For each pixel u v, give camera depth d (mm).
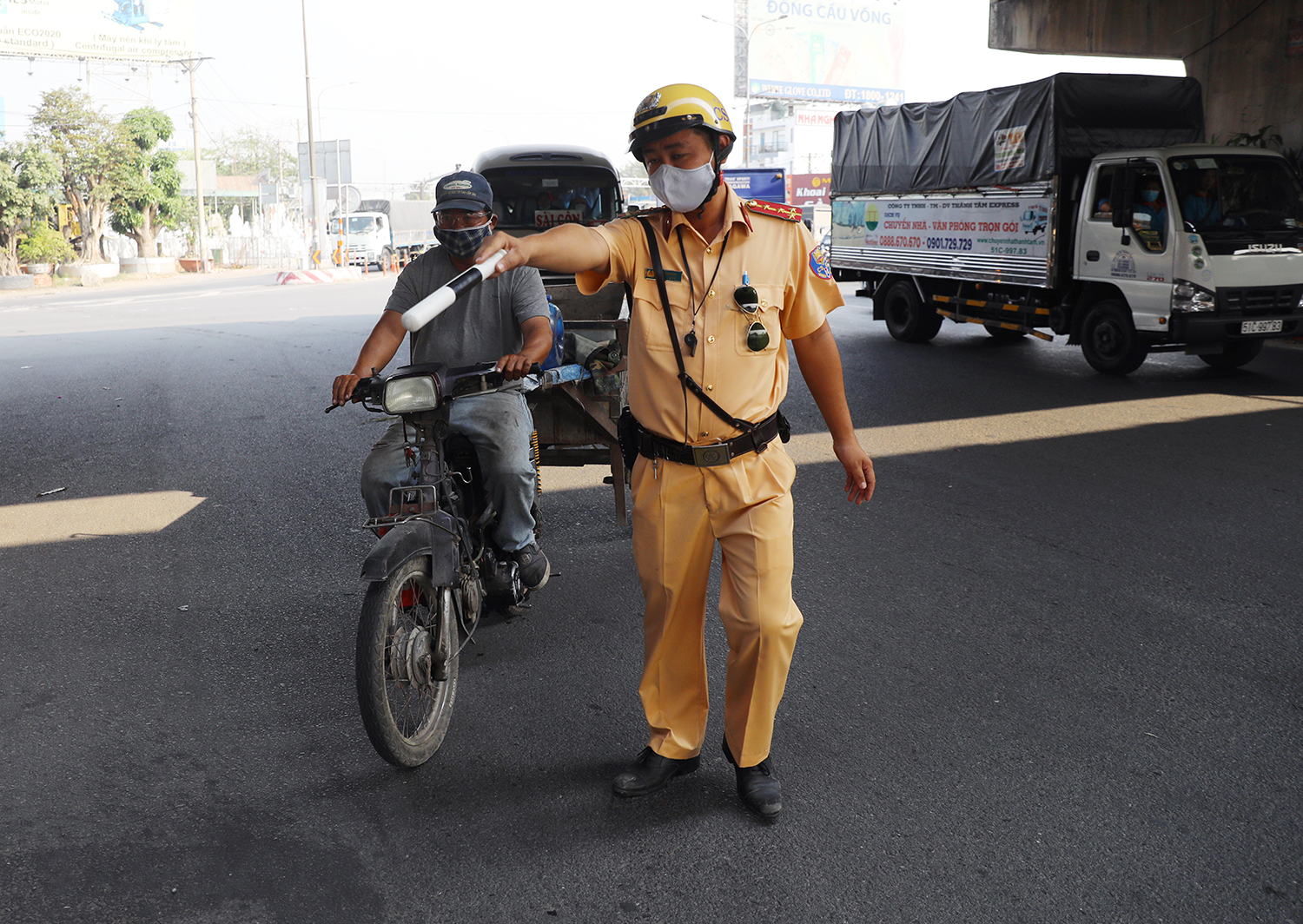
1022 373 10680
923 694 3596
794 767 3139
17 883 2562
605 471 6816
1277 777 3043
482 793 3008
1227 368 10750
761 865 2658
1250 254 9648
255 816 2881
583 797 2984
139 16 42188
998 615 4285
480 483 3793
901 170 13234
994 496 6066
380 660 2936
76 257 37625
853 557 5027
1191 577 4695
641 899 2529
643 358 2760
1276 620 4195
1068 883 2572
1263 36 16500
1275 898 2514
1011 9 18438
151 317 19078
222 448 7500
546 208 11305
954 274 12312
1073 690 3607
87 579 4785
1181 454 7039
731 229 2682
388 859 2689
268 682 3727
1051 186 10711
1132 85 10852
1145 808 2891
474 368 3223
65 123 36562
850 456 2994
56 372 11492
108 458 7258
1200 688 3617
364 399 3285
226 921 2439
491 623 4285
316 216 39688
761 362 2727
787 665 2865
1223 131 17344
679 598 2910
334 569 4918
